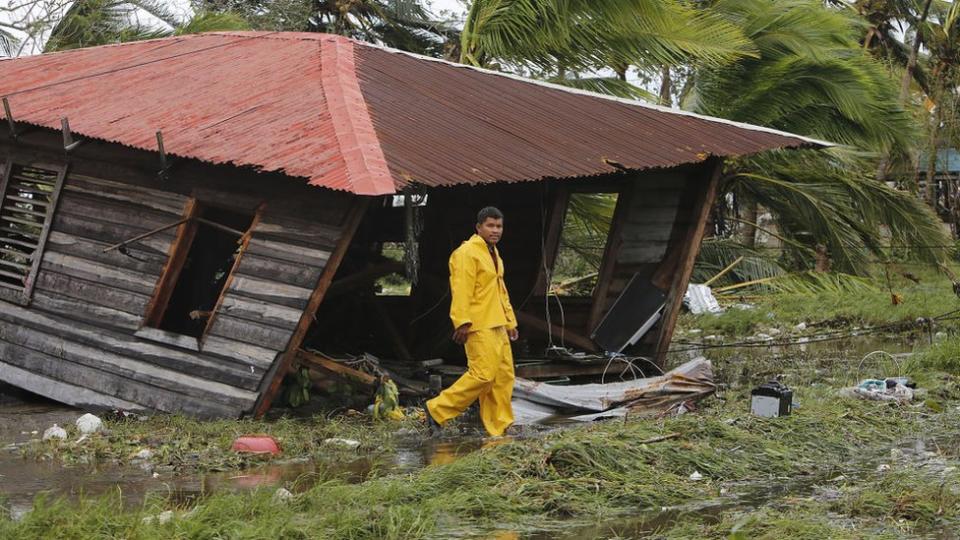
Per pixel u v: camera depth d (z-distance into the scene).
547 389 13.12
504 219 16.12
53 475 9.48
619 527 7.75
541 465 8.81
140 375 12.46
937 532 7.55
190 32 25.91
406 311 17.02
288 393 12.78
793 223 28.39
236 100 13.18
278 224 11.98
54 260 13.49
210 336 12.12
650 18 21.69
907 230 26.81
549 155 12.91
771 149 14.86
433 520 7.60
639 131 14.57
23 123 13.79
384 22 34.16
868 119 25.83
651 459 9.34
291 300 11.75
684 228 15.91
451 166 11.70
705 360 13.86
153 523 7.31
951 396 13.30
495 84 15.18
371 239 17.64
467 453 10.50
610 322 15.55
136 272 12.77
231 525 7.23
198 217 12.70
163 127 12.64
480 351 11.37
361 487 8.34
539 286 15.46
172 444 10.54
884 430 11.30
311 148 11.44
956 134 39.47
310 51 14.58
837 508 8.19
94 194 13.32
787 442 10.42
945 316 20.75
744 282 28.78
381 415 12.33
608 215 24.89
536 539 7.43
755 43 25.94
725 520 7.61
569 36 22.08
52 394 13.12
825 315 23.88
